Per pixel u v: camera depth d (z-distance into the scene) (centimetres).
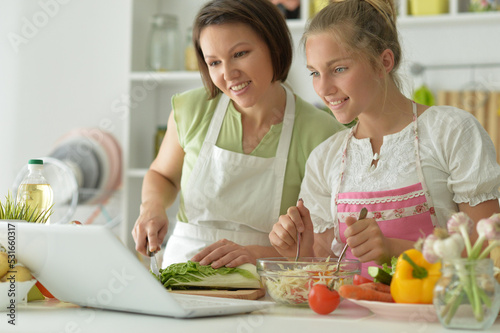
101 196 319
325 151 160
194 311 95
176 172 204
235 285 131
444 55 302
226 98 190
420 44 304
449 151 139
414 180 141
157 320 94
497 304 83
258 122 184
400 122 147
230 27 159
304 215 137
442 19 287
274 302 109
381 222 142
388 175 144
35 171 137
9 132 366
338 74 136
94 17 356
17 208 123
